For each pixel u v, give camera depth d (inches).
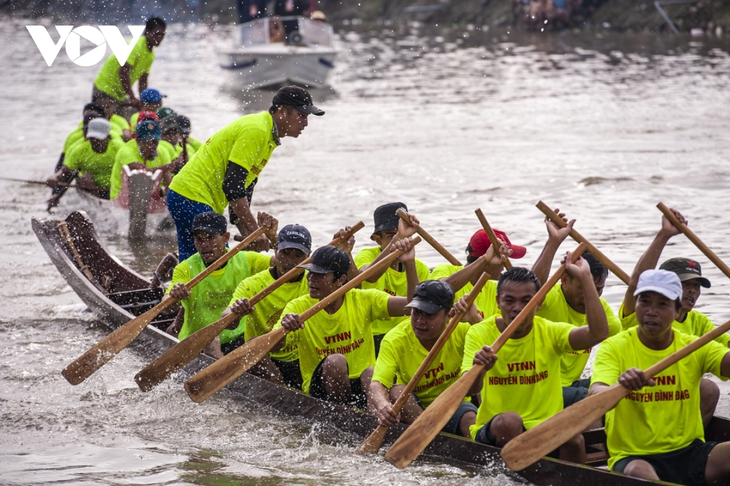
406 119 1852.9
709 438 447.2
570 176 1246.9
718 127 1632.6
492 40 3444.9
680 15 3255.4
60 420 524.1
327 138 1644.9
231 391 565.3
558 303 499.2
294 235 541.3
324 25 2373.3
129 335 567.2
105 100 1161.4
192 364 589.0
